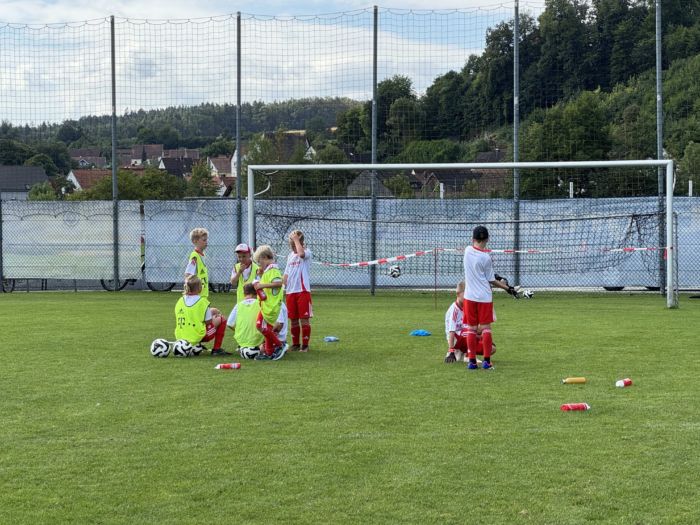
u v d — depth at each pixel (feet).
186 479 17.40
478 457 18.76
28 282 71.61
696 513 15.33
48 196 114.83
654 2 72.18
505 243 67.21
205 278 34.58
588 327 42.68
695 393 25.40
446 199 67.72
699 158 68.95
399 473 17.69
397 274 67.87
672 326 42.86
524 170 71.51
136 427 21.70
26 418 22.80
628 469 17.83
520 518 15.15
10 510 15.71
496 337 38.81
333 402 24.56
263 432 21.11
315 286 69.51
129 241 71.26
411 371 29.84
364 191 75.36
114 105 73.77
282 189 76.28
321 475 17.58
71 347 36.32
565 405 23.30
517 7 69.15
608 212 65.77
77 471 17.98
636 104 71.20
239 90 72.43
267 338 32.53
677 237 58.90
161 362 32.19
